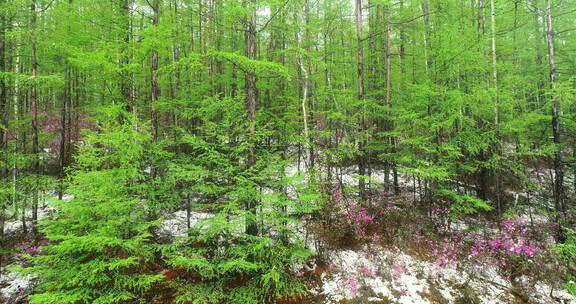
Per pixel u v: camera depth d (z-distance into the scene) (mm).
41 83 9391
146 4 10414
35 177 9680
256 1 8656
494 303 7543
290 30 12742
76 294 5602
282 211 8305
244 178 7504
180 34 10789
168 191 8117
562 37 14961
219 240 8109
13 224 10469
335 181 11586
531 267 8367
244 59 7453
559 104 11031
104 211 6223
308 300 7363
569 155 14633
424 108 10961
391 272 8203
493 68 11109
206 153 7883
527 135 12016
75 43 9594
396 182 12289
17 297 7375
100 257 6043
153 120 9547
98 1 9625
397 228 9711
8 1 8719
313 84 13742
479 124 12102
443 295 7703
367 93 13734
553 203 12281
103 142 6738
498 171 11664
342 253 8742
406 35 14922
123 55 8023
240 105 8539
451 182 12203
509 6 14023
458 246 9266
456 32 10438
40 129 14469
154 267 7852
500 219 10164
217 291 6945
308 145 10133
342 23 15734
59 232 6266
